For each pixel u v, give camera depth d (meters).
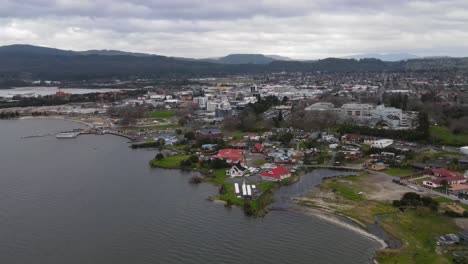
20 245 109.00
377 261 100.81
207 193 150.88
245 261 101.50
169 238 113.44
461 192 148.00
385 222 123.25
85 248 107.50
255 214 129.62
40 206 136.75
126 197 146.12
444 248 106.25
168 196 147.38
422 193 148.12
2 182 163.12
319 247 108.50
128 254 104.56
